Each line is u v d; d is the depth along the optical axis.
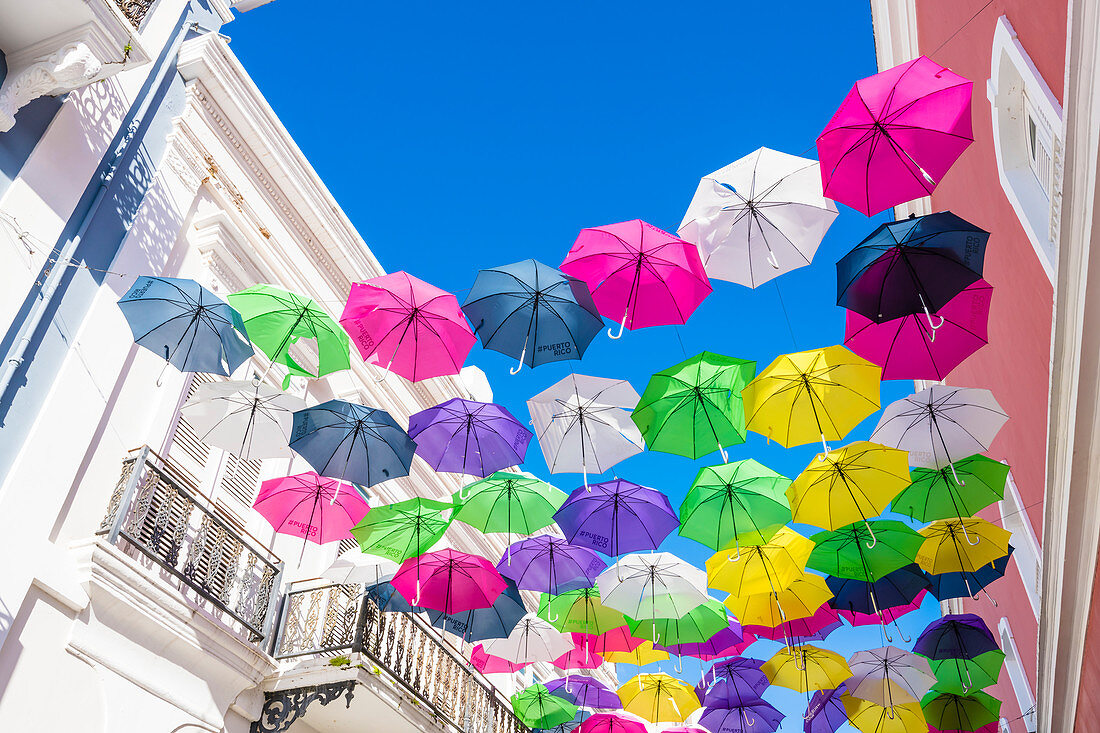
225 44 10.12
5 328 6.83
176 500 7.75
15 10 6.97
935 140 4.64
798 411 5.84
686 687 9.58
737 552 6.84
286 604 8.54
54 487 6.80
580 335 5.71
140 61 7.55
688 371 5.90
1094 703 6.69
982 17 7.08
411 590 7.89
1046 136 6.44
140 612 6.91
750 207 5.19
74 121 8.07
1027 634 10.09
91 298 7.77
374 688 8.19
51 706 6.19
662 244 5.25
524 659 9.12
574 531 6.93
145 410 8.08
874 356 5.55
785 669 8.71
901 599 7.64
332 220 11.66
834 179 4.88
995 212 7.98
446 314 5.83
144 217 8.64
